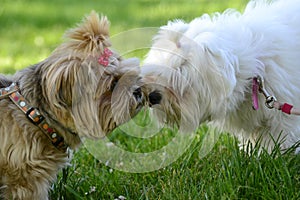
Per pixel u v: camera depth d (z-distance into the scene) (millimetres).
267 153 5031
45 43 11750
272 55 5234
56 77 4266
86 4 15445
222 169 4977
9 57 10688
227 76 4992
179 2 14320
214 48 5008
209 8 12984
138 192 5074
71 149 4809
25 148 4438
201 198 4703
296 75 5301
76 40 4379
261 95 5227
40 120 4461
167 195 4797
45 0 16203
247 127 5570
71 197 5020
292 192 4609
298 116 5367
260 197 4699
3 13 14375
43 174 4562
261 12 5551
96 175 5363
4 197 4598
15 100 4477
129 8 14367
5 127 4430
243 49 5145
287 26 5426
